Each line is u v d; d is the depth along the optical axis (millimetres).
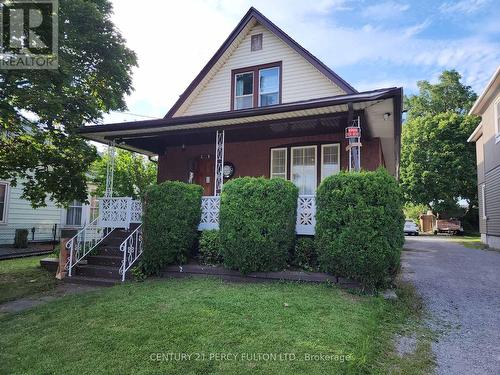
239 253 6559
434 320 4797
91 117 8492
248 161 11086
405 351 3766
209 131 9586
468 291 6312
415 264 9414
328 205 6074
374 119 8359
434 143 30734
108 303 5391
